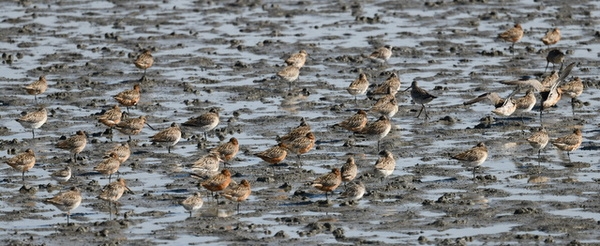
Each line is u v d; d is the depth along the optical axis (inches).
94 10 2495.1
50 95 1772.9
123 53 2069.4
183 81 1870.1
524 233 1117.1
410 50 2064.5
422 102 1640.0
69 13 2456.9
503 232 1124.5
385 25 2297.0
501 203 1219.2
